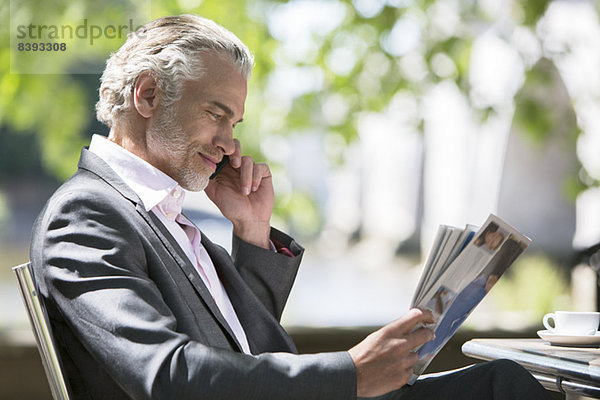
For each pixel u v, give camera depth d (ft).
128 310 10.32
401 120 37.83
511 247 11.22
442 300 11.17
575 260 21.89
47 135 39.24
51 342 10.87
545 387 12.42
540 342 13.85
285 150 40.50
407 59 37.45
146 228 11.76
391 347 10.66
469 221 68.44
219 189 15.44
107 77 13.41
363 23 36.91
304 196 40.65
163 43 12.96
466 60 38.22
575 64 38.09
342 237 96.32
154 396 9.83
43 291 11.15
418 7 37.60
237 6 36.86
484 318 27.86
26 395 23.48
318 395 10.18
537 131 37.91
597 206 56.85
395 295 66.90
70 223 11.12
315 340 24.94
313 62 38.01
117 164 12.71
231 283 14.16
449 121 71.15
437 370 24.39
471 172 68.95
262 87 38.68
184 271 11.93
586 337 12.75
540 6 37.09
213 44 12.98
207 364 9.96
